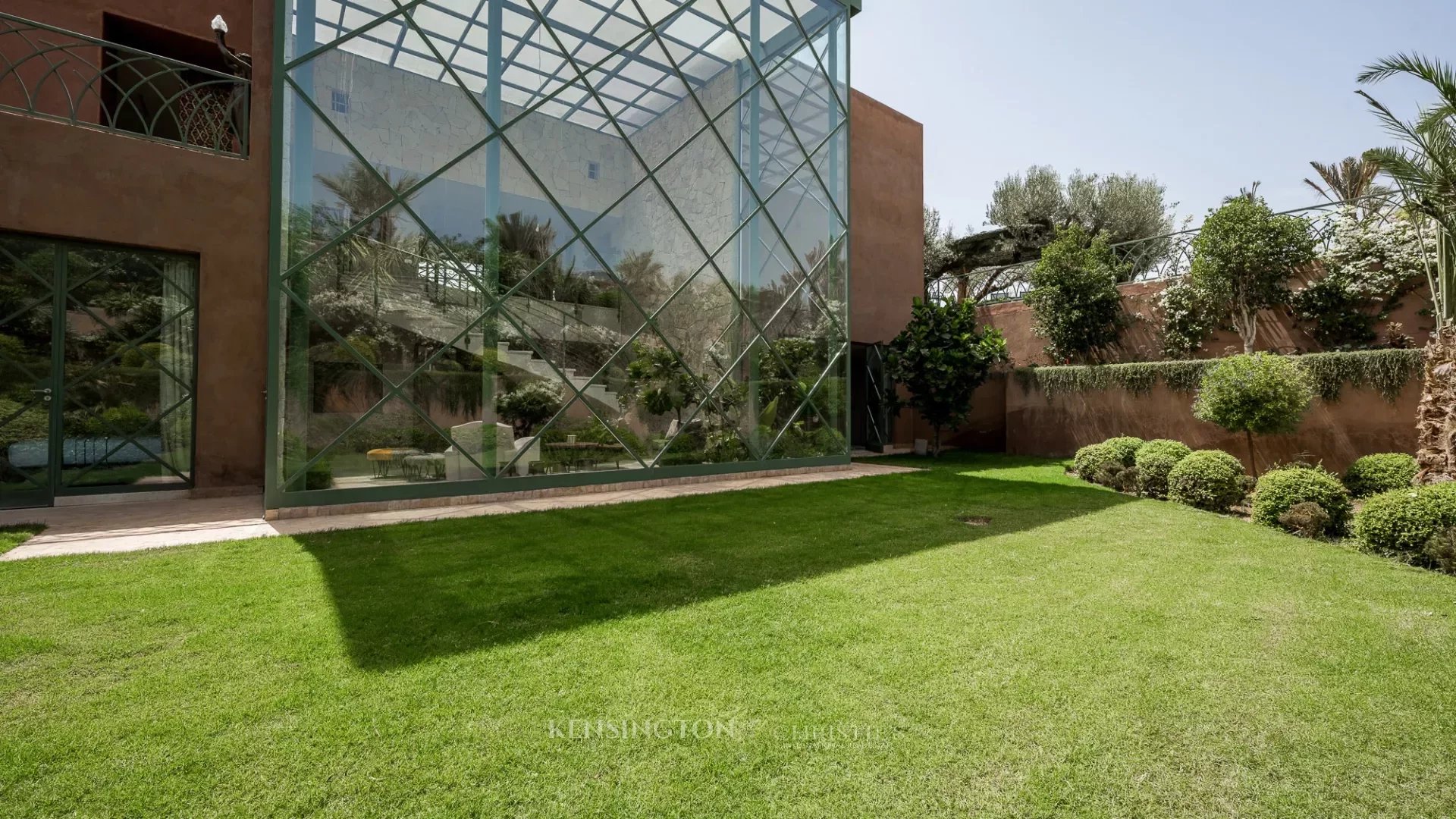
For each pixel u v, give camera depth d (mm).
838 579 4191
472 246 7324
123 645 2973
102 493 7066
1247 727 2373
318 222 6406
